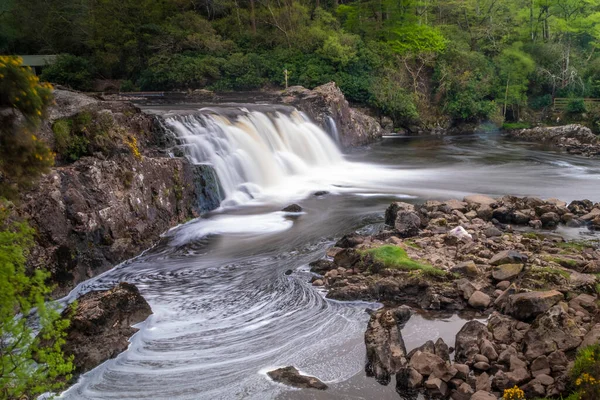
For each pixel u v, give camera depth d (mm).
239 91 50281
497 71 58781
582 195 26094
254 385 10180
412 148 43406
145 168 18953
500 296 12984
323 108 40750
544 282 13203
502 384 9516
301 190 27031
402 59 54656
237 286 14781
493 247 16781
